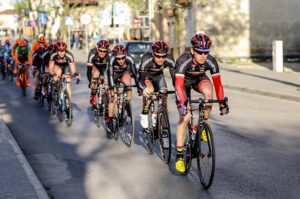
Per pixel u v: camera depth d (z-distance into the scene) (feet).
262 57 75.41
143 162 17.25
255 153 17.97
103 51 23.30
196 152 14.87
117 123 20.92
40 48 32.65
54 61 26.35
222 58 75.36
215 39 75.41
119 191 13.94
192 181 14.80
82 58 86.02
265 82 41.19
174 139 20.81
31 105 33.01
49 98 29.81
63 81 25.50
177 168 15.42
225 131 22.26
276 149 18.57
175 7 61.93
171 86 43.78
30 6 152.05
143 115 18.58
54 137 22.02
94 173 15.88
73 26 147.43
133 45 55.93
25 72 38.22
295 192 13.39
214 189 13.88
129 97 20.01
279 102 31.86
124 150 19.16
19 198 12.18
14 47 40.68
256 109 28.86
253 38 75.82
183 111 14.20
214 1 74.49
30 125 25.27
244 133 21.75
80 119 26.86
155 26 100.17
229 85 40.29
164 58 17.33
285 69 55.83
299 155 17.60
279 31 76.38
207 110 15.38
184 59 14.70
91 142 20.83
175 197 13.33
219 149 18.71
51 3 157.28
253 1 75.10
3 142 18.80
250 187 13.93
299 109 28.71
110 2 137.18
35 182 13.61
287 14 76.33
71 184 14.66
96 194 13.70
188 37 81.51
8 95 38.81
